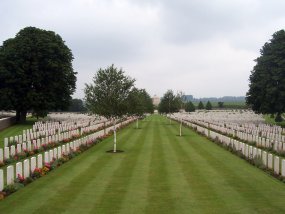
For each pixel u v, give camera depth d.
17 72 60.06
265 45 66.00
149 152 29.11
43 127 45.16
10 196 15.52
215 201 14.88
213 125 53.12
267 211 13.62
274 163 20.52
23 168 18.95
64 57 65.88
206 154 28.09
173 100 76.06
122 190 16.55
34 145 28.19
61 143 33.19
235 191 16.50
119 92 31.91
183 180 18.64
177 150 30.45
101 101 31.81
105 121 60.38
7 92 60.44
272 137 36.28
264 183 18.11
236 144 28.86
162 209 13.79
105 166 22.59
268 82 61.94
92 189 16.75
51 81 63.44
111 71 31.78
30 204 14.41
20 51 60.75
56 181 18.31
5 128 54.69
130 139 39.88
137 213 13.33
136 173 20.38
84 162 24.06
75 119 71.94
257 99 67.06
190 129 56.06
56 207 14.05
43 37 62.56
